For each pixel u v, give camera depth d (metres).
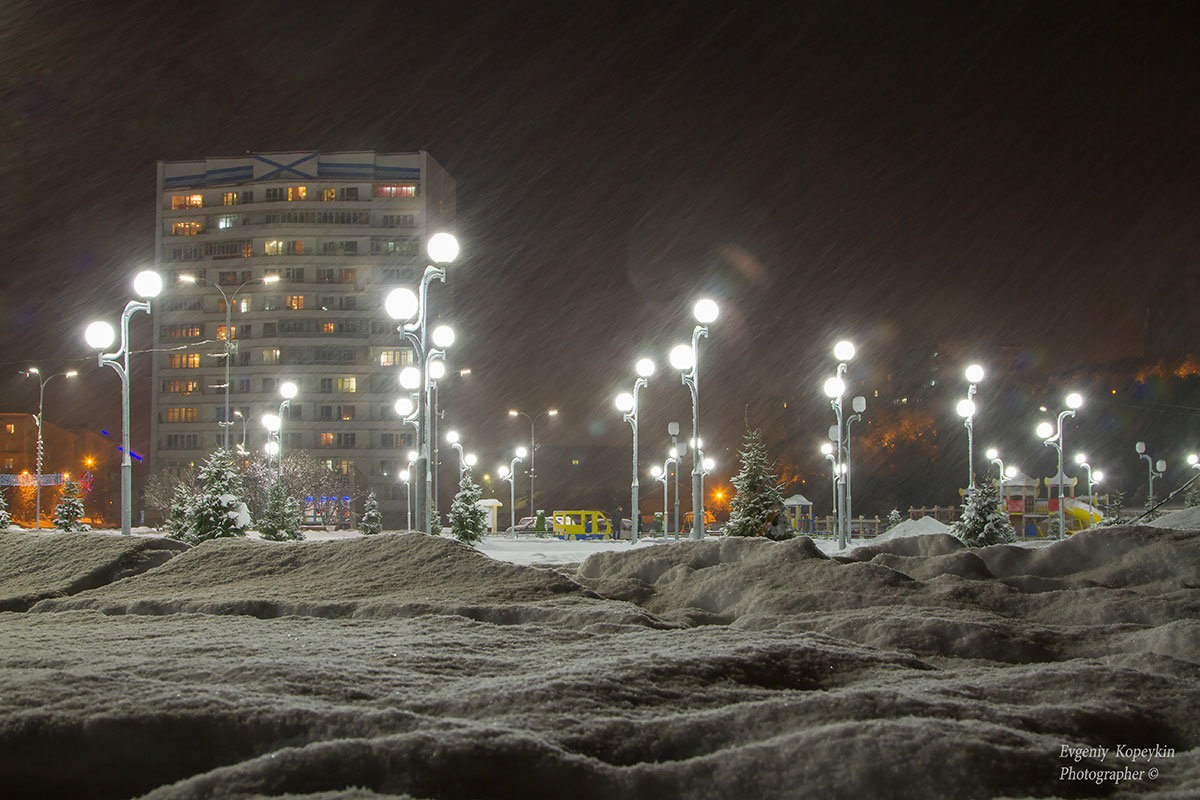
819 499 90.56
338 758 3.04
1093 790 3.23
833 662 4.95
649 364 35.56
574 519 54.44
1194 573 8.16
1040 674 4.62
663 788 3.17
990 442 90.38
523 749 3.20
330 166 97.19
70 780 3.14
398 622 6.76
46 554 10.63
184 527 26.17
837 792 3.13
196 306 97.12
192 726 3.36
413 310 13.81
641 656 4.73
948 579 7.96
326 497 70.50
